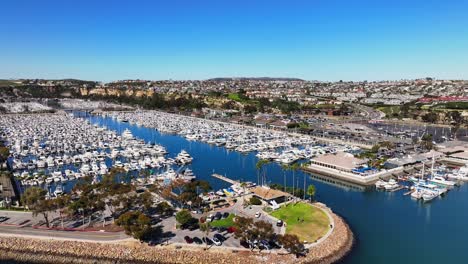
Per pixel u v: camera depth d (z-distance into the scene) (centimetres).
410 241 11362
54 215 12331
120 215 12062
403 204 14862
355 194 16162
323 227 11525
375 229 12275
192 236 10812
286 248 10000
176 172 18850
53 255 10088
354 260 10125
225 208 13250
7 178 17450
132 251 10031
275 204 13212
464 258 10319
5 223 11606
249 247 10200
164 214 12481
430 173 18938
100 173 18750
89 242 10419
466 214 13750
